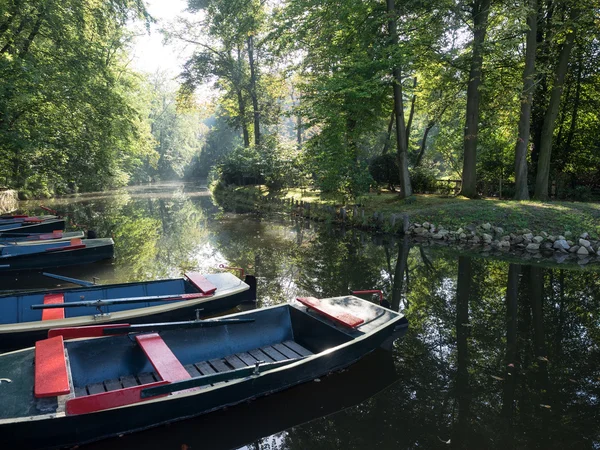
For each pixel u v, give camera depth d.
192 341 5.61
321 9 18.38
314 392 5.20
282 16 20.03
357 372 5.64
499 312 8.14
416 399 5.11
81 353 4.84
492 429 4.49
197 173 65.44
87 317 6.02
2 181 25.92
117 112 20.52
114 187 45.50
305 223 19.12
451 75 18.30
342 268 11.17
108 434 4.07
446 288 9.59
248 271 10.79
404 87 17.88
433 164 26.97
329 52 18.62
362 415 4.78
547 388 5.37
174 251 13.26
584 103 19.69
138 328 5.09
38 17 16.80
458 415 4.76
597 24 16.11
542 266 11.41
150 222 19.69
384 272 10.82
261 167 29.91
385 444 4.25
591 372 5.79
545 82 19.19
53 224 15.60
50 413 3.73
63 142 20.33
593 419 4.66
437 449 4.16
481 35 17.02
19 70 15.59
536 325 7.49
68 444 3.92
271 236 15.94
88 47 18.69
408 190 18.92
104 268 11.13
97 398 3.87
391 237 15.50
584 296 9.04
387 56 16.91
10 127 17.25
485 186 20.69
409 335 7.07
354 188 18.97
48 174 25.00
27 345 5.65
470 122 18.39
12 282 9.91
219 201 29.56
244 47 33.91
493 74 19.19
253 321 6.06
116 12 18.58
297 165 26.92
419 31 17.27
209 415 4.57
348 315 5.94
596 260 12.05
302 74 21.94
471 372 5.79
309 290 9.16
